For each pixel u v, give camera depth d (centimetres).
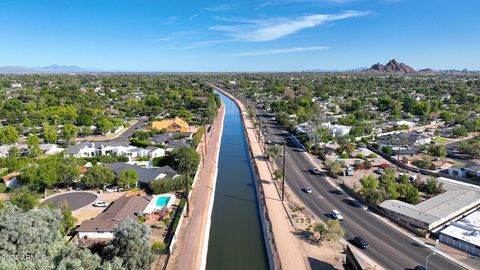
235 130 16425
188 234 5859
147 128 14962
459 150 11175
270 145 12425
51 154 10131
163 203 7050
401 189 7275
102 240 5319
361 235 5831
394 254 5212
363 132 13575
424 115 18038
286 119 16400
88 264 3553
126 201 6700
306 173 9300
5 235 3712
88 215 6419
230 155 11888
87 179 7500
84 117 14712
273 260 5084
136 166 8706
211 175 9188
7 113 15988
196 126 15912
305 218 6488
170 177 8125
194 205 7119
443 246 5469
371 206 7081
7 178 7825
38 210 4528
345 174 9069
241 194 8200
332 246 5466
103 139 13000
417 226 6091
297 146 12400
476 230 5616
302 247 5428
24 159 8981
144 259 4256
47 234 4078
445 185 7875
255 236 6125
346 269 4794
